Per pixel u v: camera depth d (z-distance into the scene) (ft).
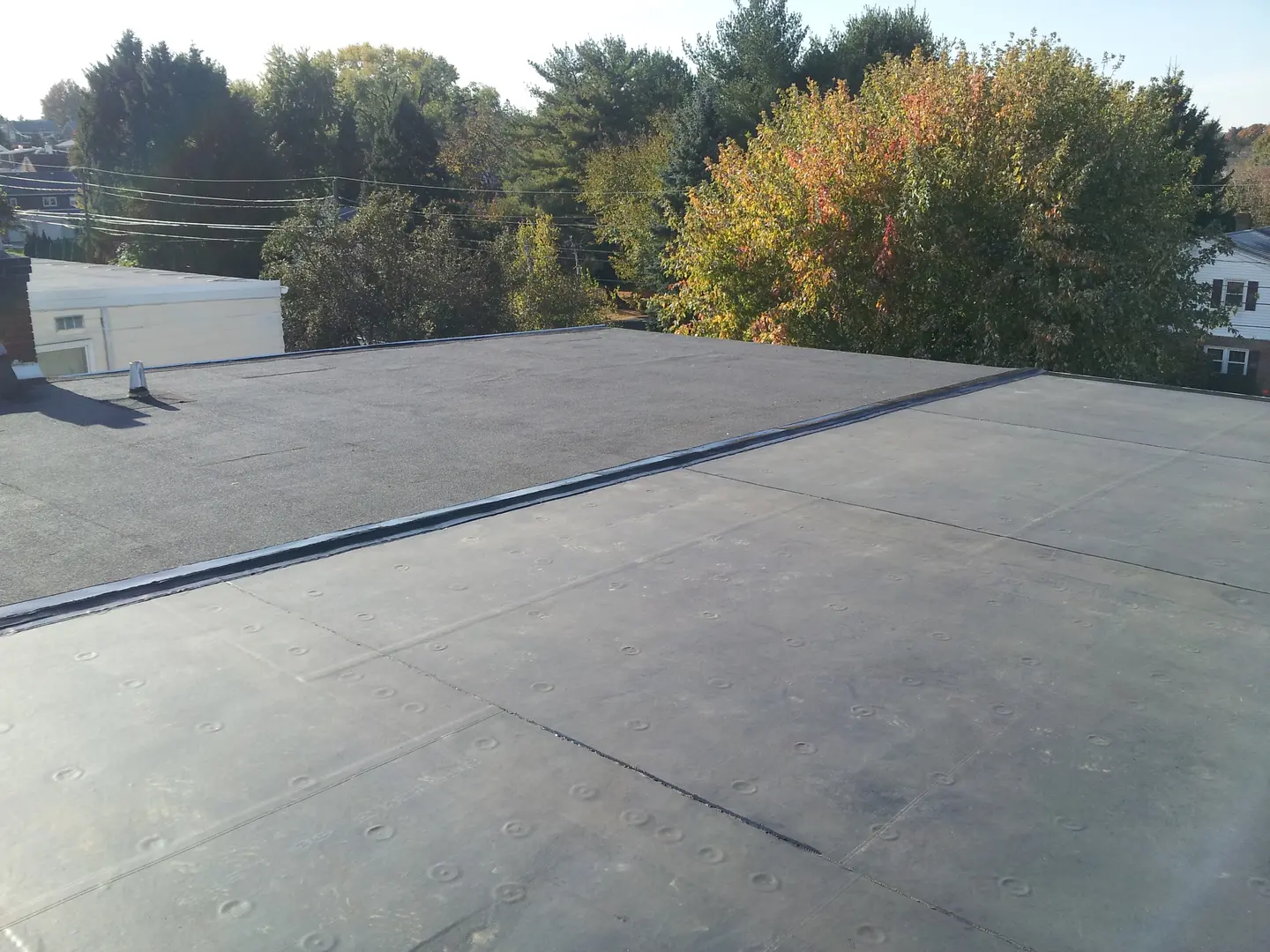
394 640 10.43
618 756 8.23
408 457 17.99
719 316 67.26
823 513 15.28
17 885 6.54
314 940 6.07
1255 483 17.38
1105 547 13.91
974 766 8.21
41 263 66.90
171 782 7.73
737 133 139.85
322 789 7.68
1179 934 6.28
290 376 26.81
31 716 8.72
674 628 10.87
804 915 6.39
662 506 15.53
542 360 30.86
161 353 48.19
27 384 23.97
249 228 142.72
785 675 9.78
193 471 16.88
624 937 6.15
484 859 6.88
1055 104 56.65
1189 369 72.02
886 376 28.22
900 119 59.36
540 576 12.40
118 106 153.07
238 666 9.77
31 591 11.44
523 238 120.16
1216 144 125.59
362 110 221.25
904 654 10.34
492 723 8.73
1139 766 8.28
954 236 56.90
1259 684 9.82
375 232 91.71
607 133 173.47
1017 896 6.61
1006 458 18.95
